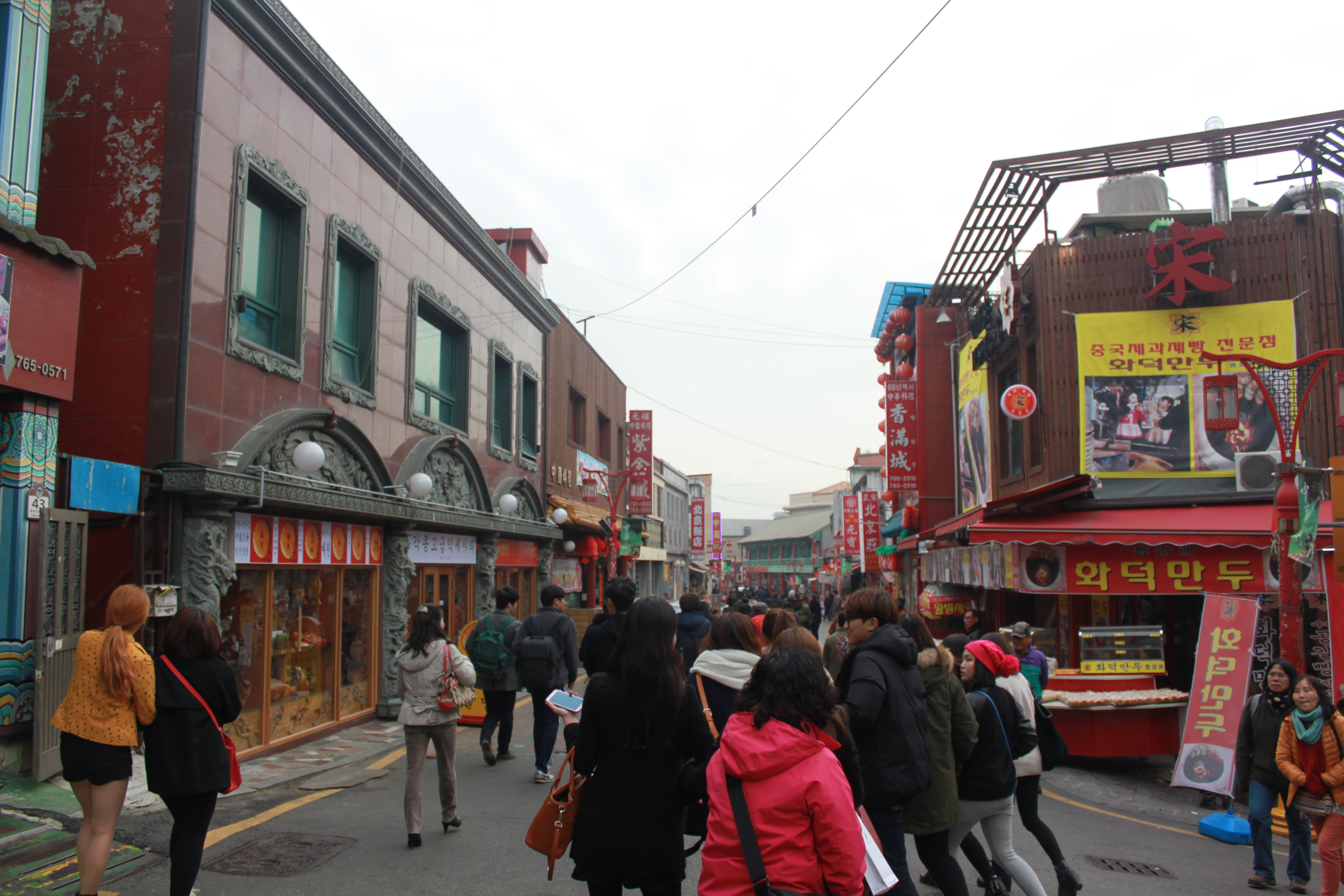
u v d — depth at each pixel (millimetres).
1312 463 11422
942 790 4297
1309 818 5613
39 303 6309
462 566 14625
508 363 17203
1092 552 10688
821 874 2668
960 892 4371
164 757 4199
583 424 24250
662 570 41031
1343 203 11805
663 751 3533
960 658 5621
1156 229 12352
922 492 18891
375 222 11391
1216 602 8047
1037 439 13281
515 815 6684
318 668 10000
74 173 7871
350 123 10484
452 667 6066
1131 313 12203
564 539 21109
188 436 7609
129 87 7949
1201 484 11734
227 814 6574
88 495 6613
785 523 77125
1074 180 12812
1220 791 7641
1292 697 5844
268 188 9109
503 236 20422
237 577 8430
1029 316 13055
